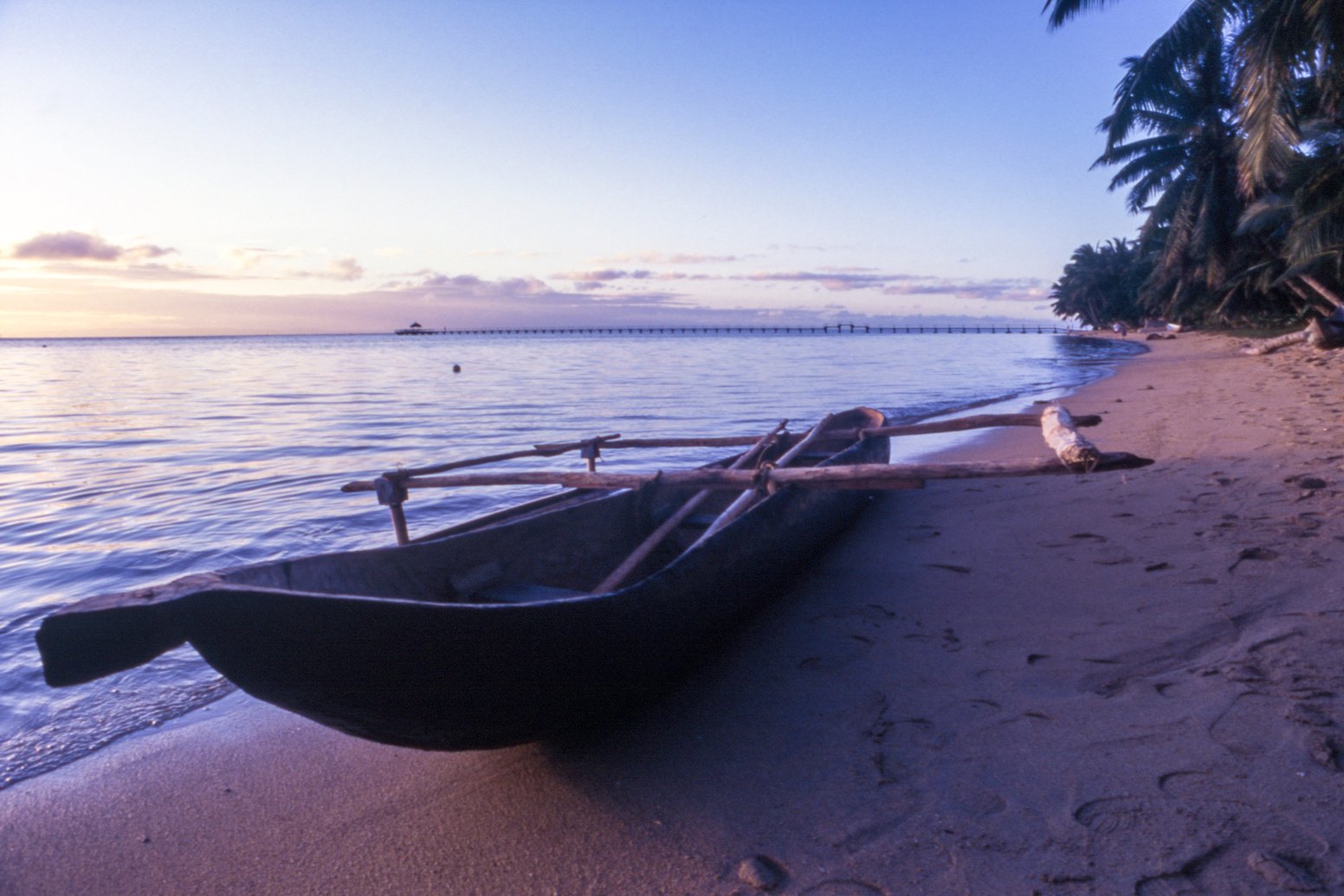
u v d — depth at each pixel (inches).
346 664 87.3
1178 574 165.5
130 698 148.7
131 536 280.7
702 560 138.4
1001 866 83.4
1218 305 1429.6
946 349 2640.3
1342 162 732.7
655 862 89.9
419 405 805.9
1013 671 129.7
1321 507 200.8
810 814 96.1
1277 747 98.7
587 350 3366.1
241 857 97.3
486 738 103.9
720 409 698.8
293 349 4685.0
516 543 163.0
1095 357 1385.3
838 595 175.3
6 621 197.5
